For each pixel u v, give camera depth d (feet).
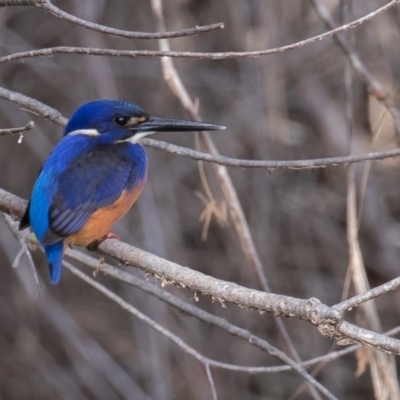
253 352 42.19
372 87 28.53
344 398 41.78
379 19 38.70
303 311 15.47
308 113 42.55
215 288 17.12
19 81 42.34
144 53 18.25
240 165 20.95
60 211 21.89
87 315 44.32
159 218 40.86
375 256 42.73
